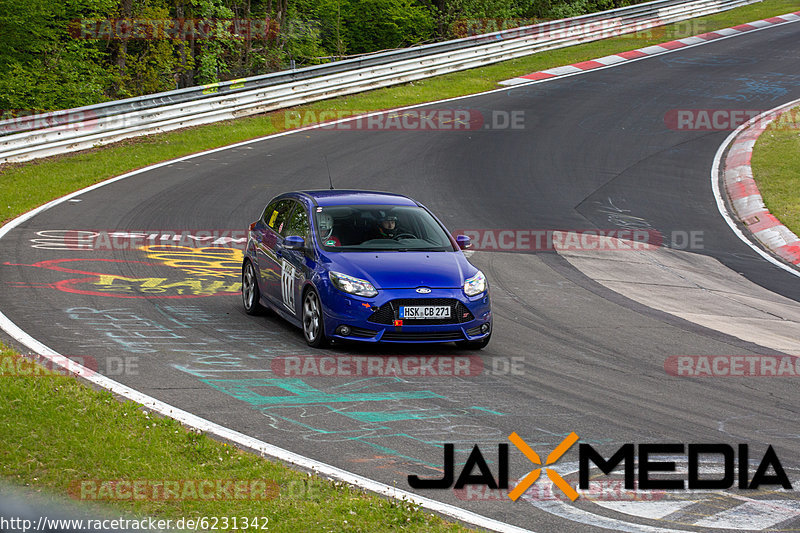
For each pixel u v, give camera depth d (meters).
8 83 55.81
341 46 84.56
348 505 9.51
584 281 24.12
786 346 18.78
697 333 19.47
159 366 14.61
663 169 39.97
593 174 38.53
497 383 14.80
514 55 64.62
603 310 21.11
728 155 42.50
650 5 78.00
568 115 49.44
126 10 63.97
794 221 31.53
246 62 77.00
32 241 24.23
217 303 19.77
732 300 23.28
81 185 32.22
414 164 38.25
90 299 18.98
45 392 12.26
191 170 35.59
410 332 15.91
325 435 11.92
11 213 27.59
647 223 31.92
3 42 57.03
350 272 16.19
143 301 19.25
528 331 18.73
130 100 40.34
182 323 17.73
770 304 23.14
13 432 10.80
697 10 84.00
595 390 14.72
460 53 59.91
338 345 16.75
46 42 58.84
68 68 60.12
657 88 56.72
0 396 11.87
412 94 52.88
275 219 19.20
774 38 74.19
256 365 15.09
